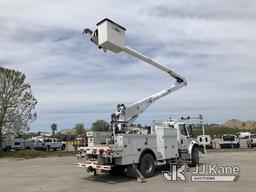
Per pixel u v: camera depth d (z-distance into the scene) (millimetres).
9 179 15172
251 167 17516
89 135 14469
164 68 17312
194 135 19000
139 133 15062
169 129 16328
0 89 34875
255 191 10805
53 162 24625
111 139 14062
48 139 47156
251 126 120438
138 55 15492
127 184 12922
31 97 36344
